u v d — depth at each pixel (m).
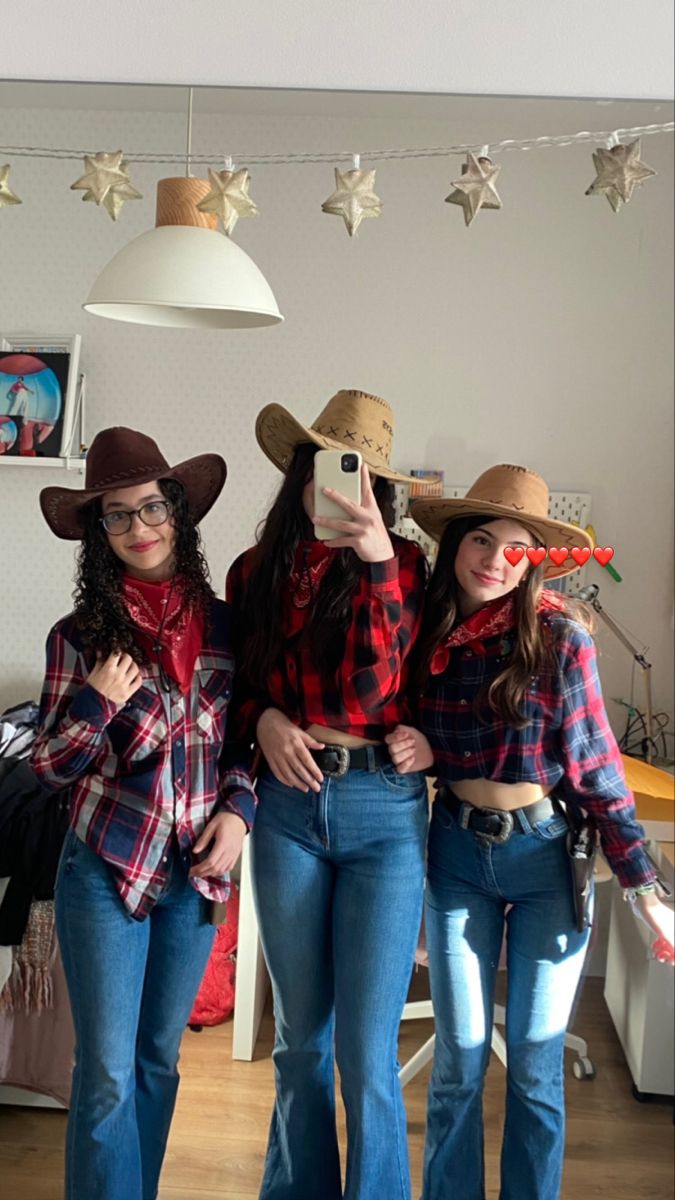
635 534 2.24
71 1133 1.55
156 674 1.54
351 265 2.13
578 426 2.21
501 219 2.14
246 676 1.61
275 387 2.15
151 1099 1.66
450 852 1.66
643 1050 2.24
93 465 1.57
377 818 1.56
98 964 1.53
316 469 1.43
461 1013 1.66
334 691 1.54
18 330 2.08
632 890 1.63
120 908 1.54
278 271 2.12
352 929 1.58
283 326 2.13
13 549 2.09
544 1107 1.66
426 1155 1.72
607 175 1.62
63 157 1.88
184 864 1.56
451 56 1.58
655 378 2.20
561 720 1.57
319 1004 1.65
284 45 1.60
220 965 2.47
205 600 1.60
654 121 1.66
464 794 1.64
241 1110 2.16
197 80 1.61
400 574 1.56
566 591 2.26
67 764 1.49
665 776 2.15
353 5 1.58
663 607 2.26
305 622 1.55
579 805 1.64
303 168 2.08
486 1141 2.09
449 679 1.60
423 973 2.59
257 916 1.65
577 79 1.58
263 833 1.62
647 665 2.25
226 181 1.63
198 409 2.15
